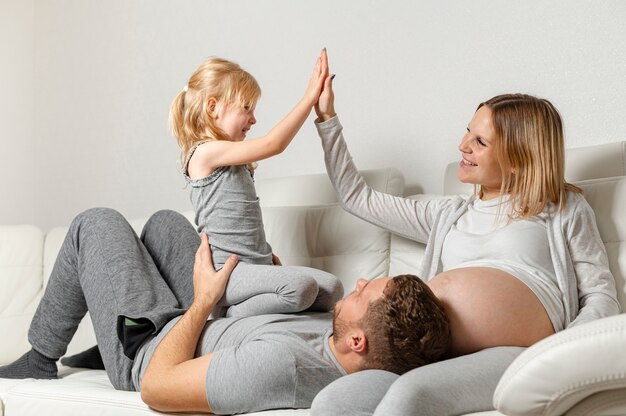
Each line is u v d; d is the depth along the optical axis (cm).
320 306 182
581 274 170
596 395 102
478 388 126
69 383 184
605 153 200
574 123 229
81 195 383
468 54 251
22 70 405
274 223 235
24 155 403
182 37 342
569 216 174
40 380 191
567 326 160
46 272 280
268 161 303
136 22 362
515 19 242
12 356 267
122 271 181
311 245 229
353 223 222
